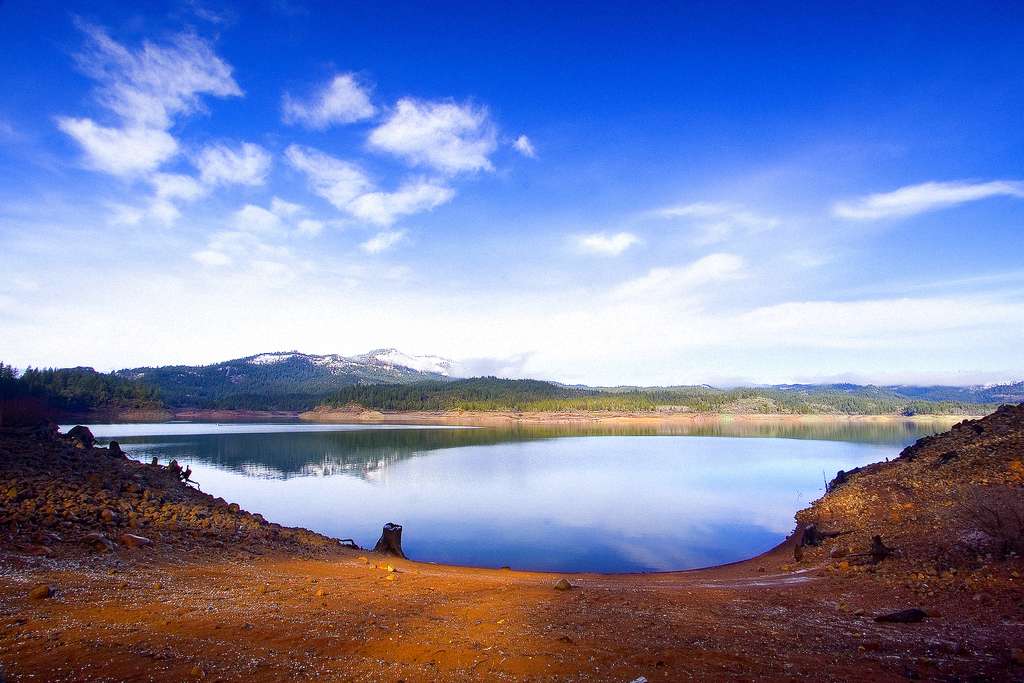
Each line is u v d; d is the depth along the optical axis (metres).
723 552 32.12
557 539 35.12
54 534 16.17
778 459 83.88
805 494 52.84
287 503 46.34
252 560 18.61
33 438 29.23
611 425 193.62
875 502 30.81
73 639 8.77
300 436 121.25
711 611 13.80
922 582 15.67
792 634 11.34
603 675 8.40
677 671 8.63
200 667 7.97
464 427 174.00
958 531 19.70
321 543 25.55
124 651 8.41
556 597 15.22
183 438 109.69
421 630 10.82
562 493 52.84
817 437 131.75
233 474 62.91
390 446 100.69
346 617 11.66
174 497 25.38
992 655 9.67
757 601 15.22
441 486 56.34
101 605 10.94
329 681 7.82
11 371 149.88
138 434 119.25
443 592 15.65
